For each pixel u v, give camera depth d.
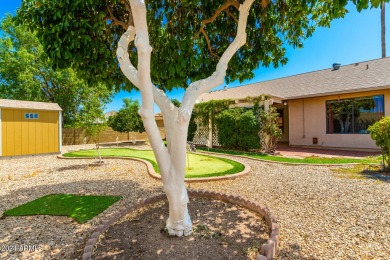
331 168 6.20
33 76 17.19
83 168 7.18
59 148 11.89
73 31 2.94
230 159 8.12
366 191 4.05
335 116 10.89
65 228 2.94
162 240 2.51
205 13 3.61
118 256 2.22
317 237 2.55
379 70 10.46
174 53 3.87
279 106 14.91
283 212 3.29
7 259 2.26
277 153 9.48
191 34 3.81
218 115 11.31
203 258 2.15
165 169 2.54
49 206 3.70
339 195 3.90
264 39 3.82
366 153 9.12
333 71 12.88
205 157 8.71
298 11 3.46
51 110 11.53
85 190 4.65
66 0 2.79
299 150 10.62
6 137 10.17
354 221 2.92
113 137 20.05
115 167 7.21
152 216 3.20
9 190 4.75
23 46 17.17
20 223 3.09
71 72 17.00
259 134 9.98
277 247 2.30
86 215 3.32
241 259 2.12
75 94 18.44
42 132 11.33
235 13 3.66
